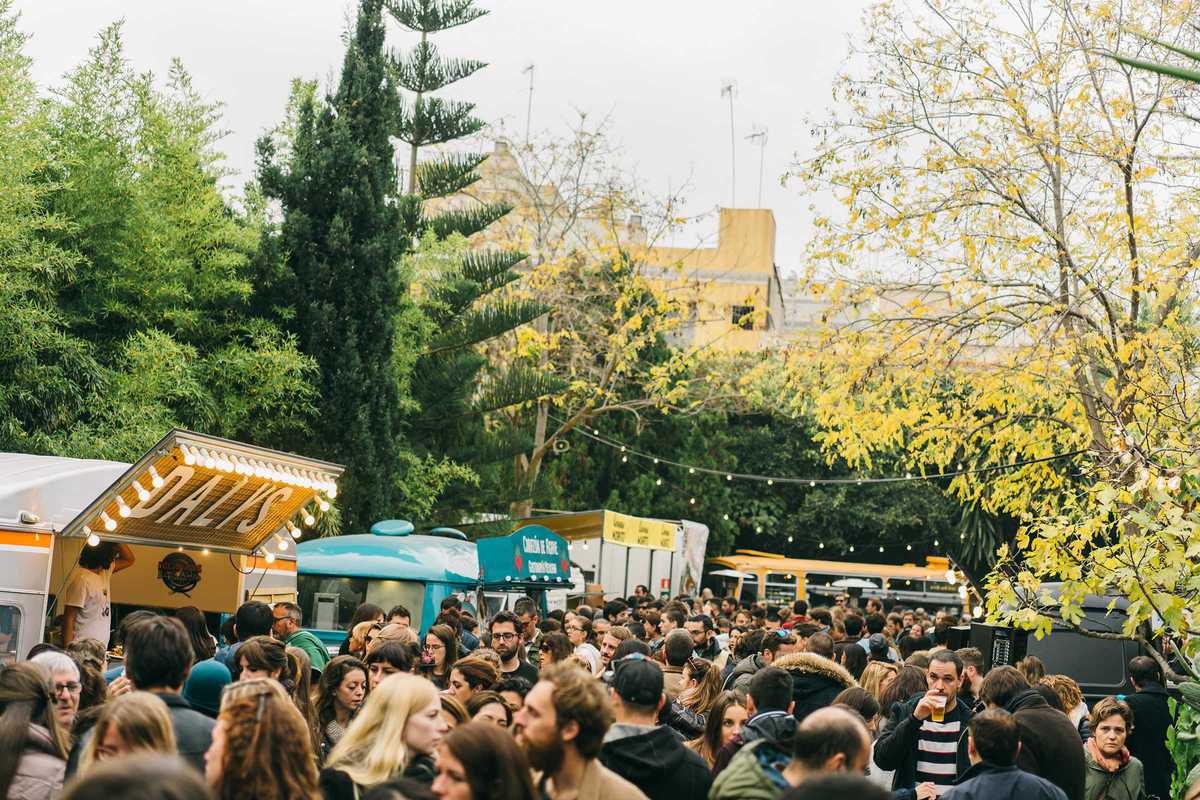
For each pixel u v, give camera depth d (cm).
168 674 545
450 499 2888
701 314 4066
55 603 1076
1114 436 1038
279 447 2392
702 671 907
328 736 714
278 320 2392
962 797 608
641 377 3675
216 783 421
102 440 1812
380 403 2498
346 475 2414
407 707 529
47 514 1052
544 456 4103
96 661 727
